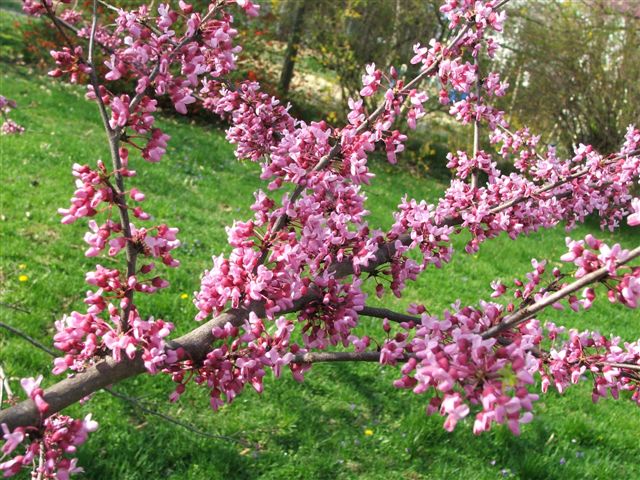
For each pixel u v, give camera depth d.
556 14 13.18
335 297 1.72
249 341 1.55
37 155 7.44
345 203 1.89
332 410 4.28
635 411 5.06
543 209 2.71
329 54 13.47
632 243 11.14
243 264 1.66
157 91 1.43
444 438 4.16
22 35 13.07
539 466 3.97
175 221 6.73
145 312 4.78
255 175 9.50
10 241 5.33
